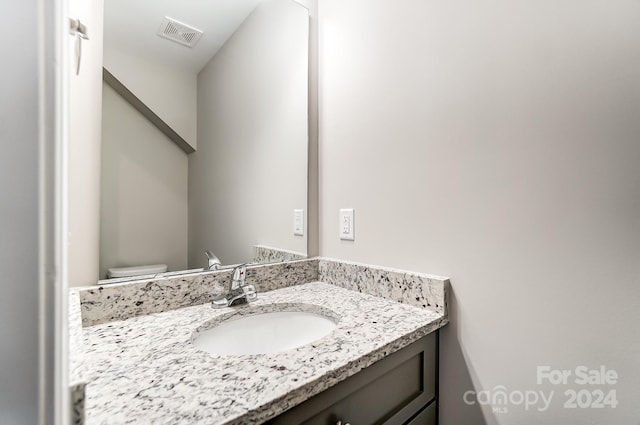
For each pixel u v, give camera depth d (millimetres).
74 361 358
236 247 1062
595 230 621
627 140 583
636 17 573
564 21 657
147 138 895
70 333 452
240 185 1080
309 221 1246
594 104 620
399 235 979
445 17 860
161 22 927
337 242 1197
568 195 653
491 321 771
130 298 803
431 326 777
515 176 729
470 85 809
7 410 237
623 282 589
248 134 1094
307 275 1198
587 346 631
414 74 935
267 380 505
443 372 864
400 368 733
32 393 242
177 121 951
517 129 725
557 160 667
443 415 862
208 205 1008
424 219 912
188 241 962
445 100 861
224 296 963
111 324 760
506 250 745
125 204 848
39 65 248
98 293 758
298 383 497
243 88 1084
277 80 1171
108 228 816
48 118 251
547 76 680
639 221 571
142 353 604
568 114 652
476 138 797
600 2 612
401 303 931
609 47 602
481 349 790
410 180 947
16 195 241
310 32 1248
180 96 958
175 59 952
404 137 962
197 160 990
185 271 950
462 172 825
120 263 835
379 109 1037
